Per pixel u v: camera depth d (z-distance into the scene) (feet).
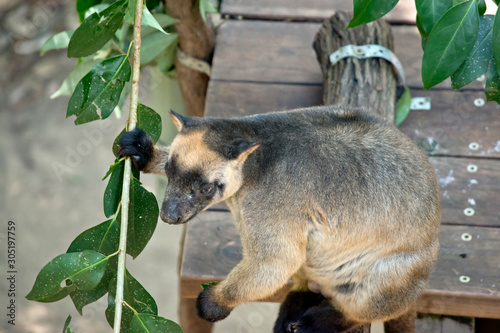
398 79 20.77
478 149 19.99
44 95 36.88
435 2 14.42
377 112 18.67
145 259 32.48
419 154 15.37
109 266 14.19
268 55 22.53
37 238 32.14
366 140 14.92
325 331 16.15
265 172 14.60
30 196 33.58
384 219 14.70
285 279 14.89
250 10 23.93
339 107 16.01
